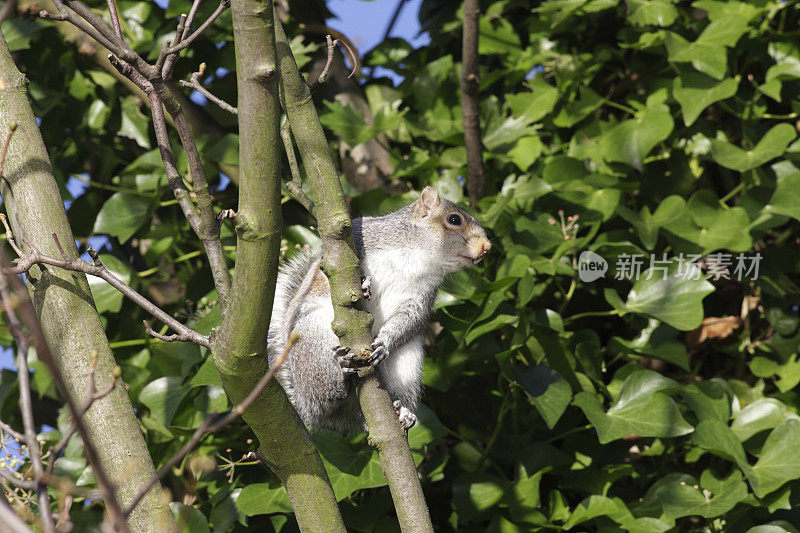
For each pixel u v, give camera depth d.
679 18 5.14
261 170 2.46
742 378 4.91
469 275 4.49
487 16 5.45
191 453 4.31
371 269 4.12
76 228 5.28
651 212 5.02
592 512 3.96
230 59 5.12
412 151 5.21
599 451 4.43
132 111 5.26
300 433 2.98
